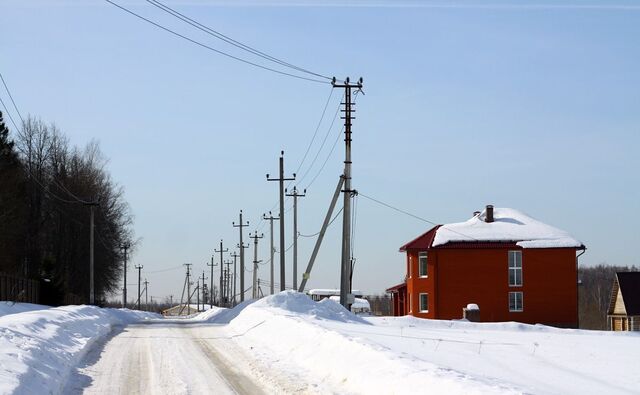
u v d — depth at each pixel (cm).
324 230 4475
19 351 1631
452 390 1179
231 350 2278
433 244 5709
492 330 4038
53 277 6594
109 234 8275
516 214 6116
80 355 2056
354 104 4141
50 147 7600
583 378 1773
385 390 1323
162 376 1670
